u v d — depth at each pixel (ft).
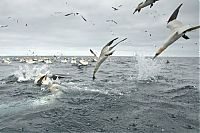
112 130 37.99
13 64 221.66
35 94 65.00
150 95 64.44
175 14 13.53
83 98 59.62
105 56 14.99
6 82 90.33
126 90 71.46
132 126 39.65
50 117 44.39
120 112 47.60
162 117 44.14
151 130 37.88
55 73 124.57
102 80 95.50
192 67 184.96
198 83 88.58
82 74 122.93
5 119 43.68
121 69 158.40
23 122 41.88
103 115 45.75
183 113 46.73
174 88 76.18
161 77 104.94
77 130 38.09
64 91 66.74
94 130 38.01
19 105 52.85
